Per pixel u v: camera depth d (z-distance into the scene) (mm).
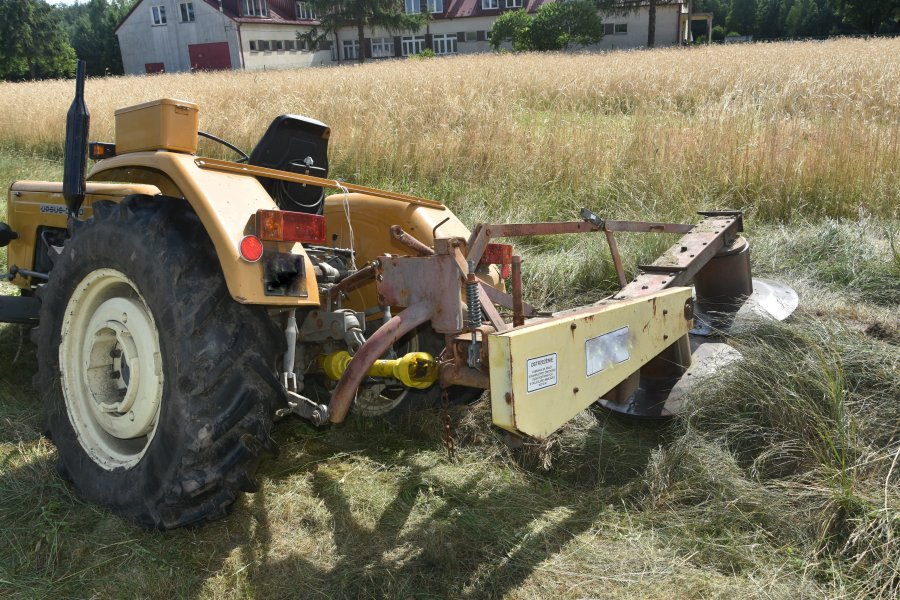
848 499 2117
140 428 2184
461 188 6906
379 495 2439
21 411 3023
